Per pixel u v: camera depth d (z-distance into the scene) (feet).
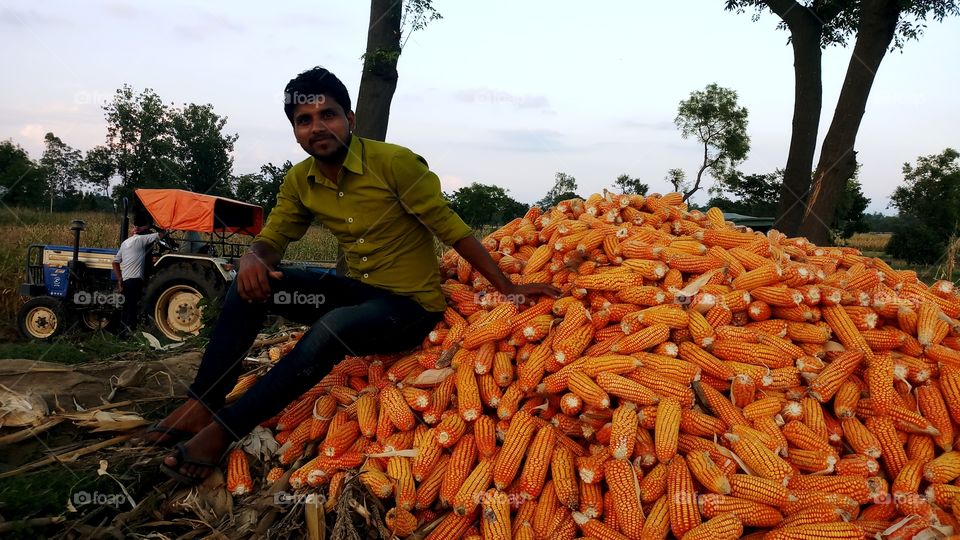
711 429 8.66
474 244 10.58
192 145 135.54
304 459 9.90
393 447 8.93
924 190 146.41
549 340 9.93
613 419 8.48
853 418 9.16
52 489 8.63
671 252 10.87
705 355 9.38
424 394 9.47
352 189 10.25
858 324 10.40
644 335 9.43
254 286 9.58
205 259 27.27
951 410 9.29
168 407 11.55
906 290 11.64
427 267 10.83
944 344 10.69
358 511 8.14
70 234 51.11
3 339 31.07
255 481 9.61
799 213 42.14
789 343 9.81
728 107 101.45
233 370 9.98
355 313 9.68
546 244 12.65
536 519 8.12
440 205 10.33
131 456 9.67
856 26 46.62
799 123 41.88
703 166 105.29
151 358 14.97
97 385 12.15
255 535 8.18
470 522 8.32
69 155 137.49
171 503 8.94
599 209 13.14
